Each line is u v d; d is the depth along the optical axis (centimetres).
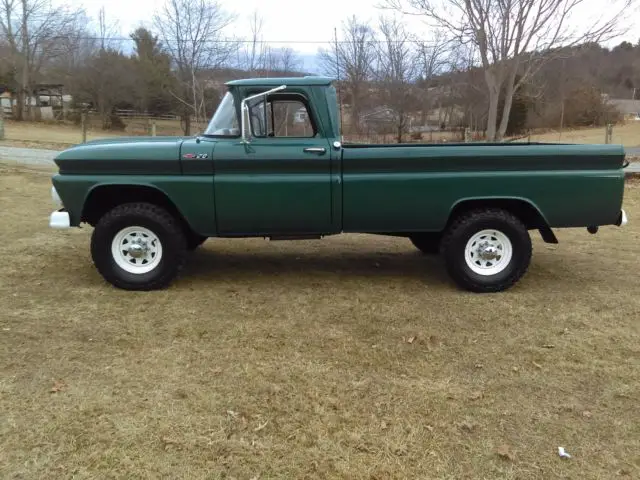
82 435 299
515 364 388
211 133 523
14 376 359
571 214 515
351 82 2867
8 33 4272
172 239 514
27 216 843
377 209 512
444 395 345
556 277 582
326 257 659
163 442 295
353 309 484
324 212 512
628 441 303
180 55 3139
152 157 499
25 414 317
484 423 317
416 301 506
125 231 516
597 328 449
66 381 354
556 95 4009
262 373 369
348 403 335
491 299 513
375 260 648
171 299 502
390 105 2878
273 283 554
